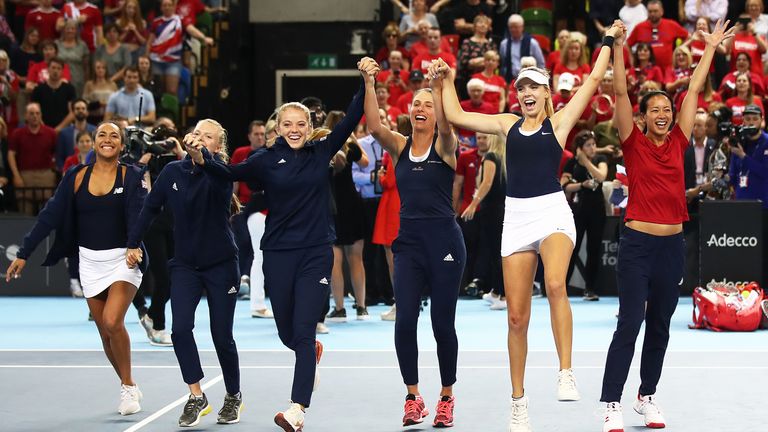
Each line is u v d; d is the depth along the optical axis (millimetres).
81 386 11969
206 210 9898
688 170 19625
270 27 31562
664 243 9609
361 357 13930
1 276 22766
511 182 9586
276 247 9703
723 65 24859
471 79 23609
